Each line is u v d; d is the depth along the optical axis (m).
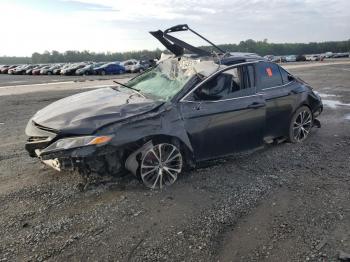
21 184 4.61
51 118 4.31
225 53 5.55
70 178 4.76
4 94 16.42
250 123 5.31
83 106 4.54
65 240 3.35
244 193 4.36
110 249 3.21
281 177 4.87
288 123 6.18
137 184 4.57
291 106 6.09
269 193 4.37
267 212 3.89
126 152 4.36
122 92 5.23
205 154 4.92
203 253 3.16
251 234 3.46
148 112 4.35
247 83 5.36
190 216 3.79
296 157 5.69
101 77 33.44
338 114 9.30
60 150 3.88
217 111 4.86
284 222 3.67
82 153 3.88
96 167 4.18
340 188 4.50
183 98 4.66
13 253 3.15
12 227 3.58
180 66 5.35
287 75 6.20
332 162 5.47
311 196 4.27
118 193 4.33
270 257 3.10
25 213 3.85
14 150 6.19
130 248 3.23
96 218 3.74
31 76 41.09
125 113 4.27
